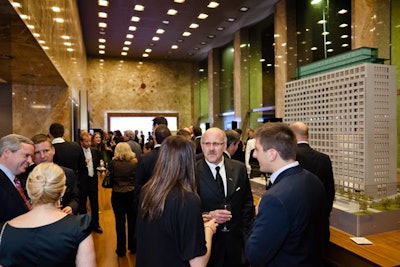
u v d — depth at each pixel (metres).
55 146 3.74
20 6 2.34
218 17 9.70
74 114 7.37
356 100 3.07
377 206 2.63
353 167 3.10
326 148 3.51
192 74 16.20
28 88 5.88
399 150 5.64
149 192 1.46
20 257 1.17
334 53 7.12
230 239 2.11
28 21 2.61
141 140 12.91
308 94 3.86
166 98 15.80
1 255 1.17
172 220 1.37
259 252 1.38
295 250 1.38
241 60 11.03
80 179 4.11
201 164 2.26
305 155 2.46
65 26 5.44
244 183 2.28
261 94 10.67
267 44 10.48
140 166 2.90
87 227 1.28
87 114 11.80
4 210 1.78
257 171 4.14
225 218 1.86
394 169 3.07
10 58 3.69
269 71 10.34
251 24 10.41
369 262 2.01
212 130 2.26
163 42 12.55
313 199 1.42
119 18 9.62
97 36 11.53
